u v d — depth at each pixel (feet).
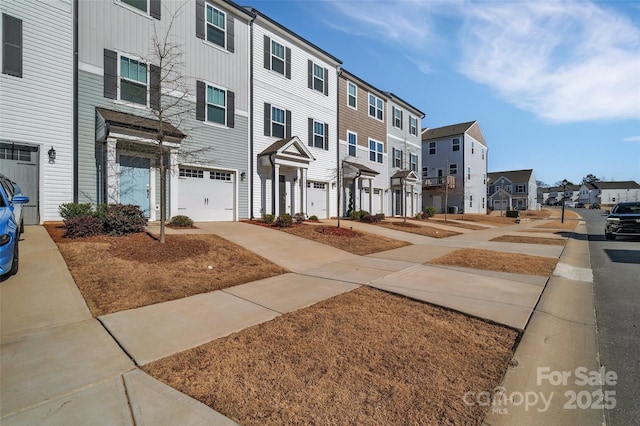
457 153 114.73
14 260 17.67
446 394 8.85
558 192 318.24
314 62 59.11
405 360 10.65
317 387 9.12
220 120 44.32
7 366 10.05
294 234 38.22
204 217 43.06
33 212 30.53
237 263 24.63
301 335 12.51
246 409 8.20
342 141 65.41
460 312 15.08
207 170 43.50
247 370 10.00
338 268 24.95
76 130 32.55
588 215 138.41
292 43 54.70
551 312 15.37
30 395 8.67
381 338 12.29
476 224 77.00
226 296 17.43
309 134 57.82
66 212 29.86
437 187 110.63
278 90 52.26
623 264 27.55
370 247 35.60
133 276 19.44
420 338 12.32
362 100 71.77
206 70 42.73
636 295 18.51
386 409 8.18
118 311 14.74
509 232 59.67
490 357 10.94
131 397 8.64
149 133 33.65
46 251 22.04
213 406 8.32
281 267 24.66
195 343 11.78
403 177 79.51
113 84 34.68
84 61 33.09
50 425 7.55
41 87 30.83
